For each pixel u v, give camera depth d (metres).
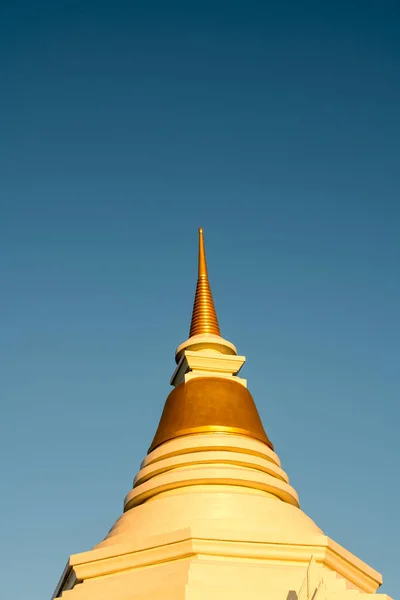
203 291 42.28
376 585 33.84
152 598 29.27
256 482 34.12
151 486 34.50
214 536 30.89
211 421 36.12
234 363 39.28
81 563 32.12
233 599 29.03
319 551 31.81
